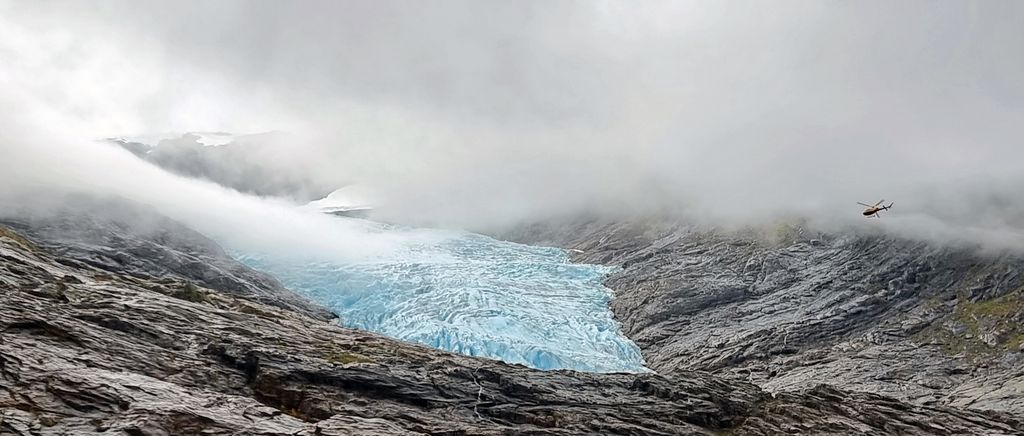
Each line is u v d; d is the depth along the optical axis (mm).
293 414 51781
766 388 100250
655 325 121938
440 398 57906
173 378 50812
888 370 101750
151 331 58094
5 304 53344
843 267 133500
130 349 52938
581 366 102438
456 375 62125
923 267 128000
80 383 41625
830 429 65375
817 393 76375
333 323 106125
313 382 55438
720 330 119500
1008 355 101875
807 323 117375
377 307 114062
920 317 117250
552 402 61750
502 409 58094
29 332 50125
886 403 76125
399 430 46094
